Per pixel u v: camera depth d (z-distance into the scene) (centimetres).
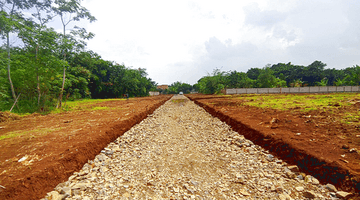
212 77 4188
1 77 1165
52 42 1269
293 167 378
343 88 2947
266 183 350
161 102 2302
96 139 540
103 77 4300
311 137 462
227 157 503
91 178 381
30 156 407
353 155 344
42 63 1227
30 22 1328
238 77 4725
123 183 374
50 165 360
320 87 3141
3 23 1061
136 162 484
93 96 4044
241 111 1016
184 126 934
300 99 1397
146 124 975
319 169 340
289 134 510
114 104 1888
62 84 1476
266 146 508
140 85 5434
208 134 760
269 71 4762
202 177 399
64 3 1406
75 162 413
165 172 426
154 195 332
